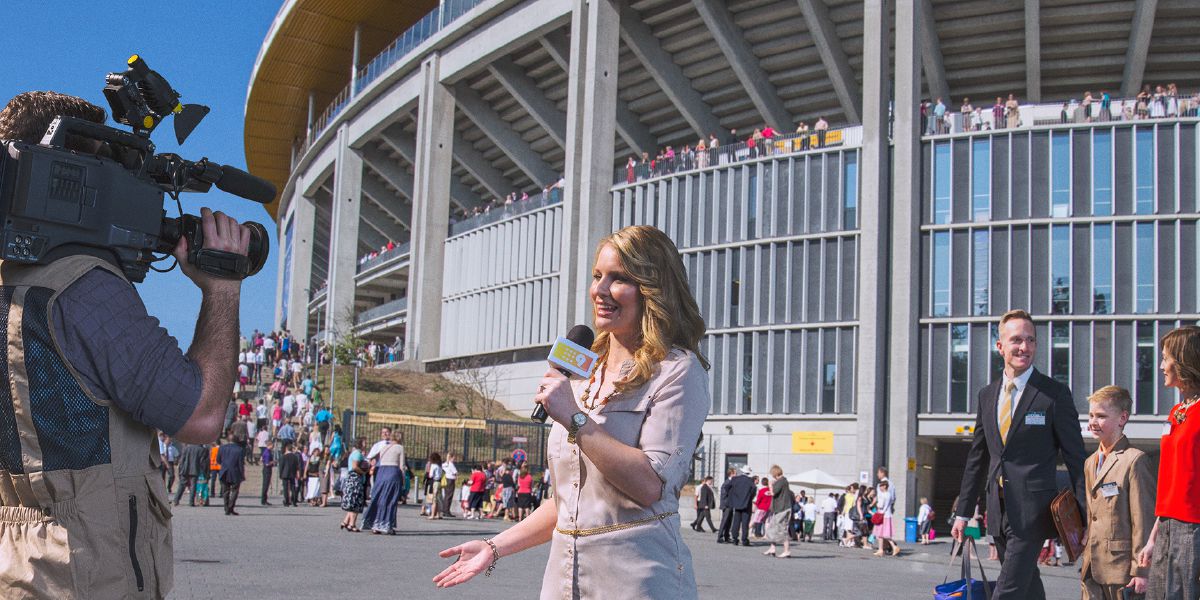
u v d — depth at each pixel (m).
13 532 2.42
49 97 2.67
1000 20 43.78
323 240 86.81
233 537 15.93
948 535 39.12
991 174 37.44
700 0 46.41
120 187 2.52
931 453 41.81
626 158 60.88
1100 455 6.27
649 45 50.56
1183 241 35.06
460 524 24.34
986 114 37.97
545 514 3.27
